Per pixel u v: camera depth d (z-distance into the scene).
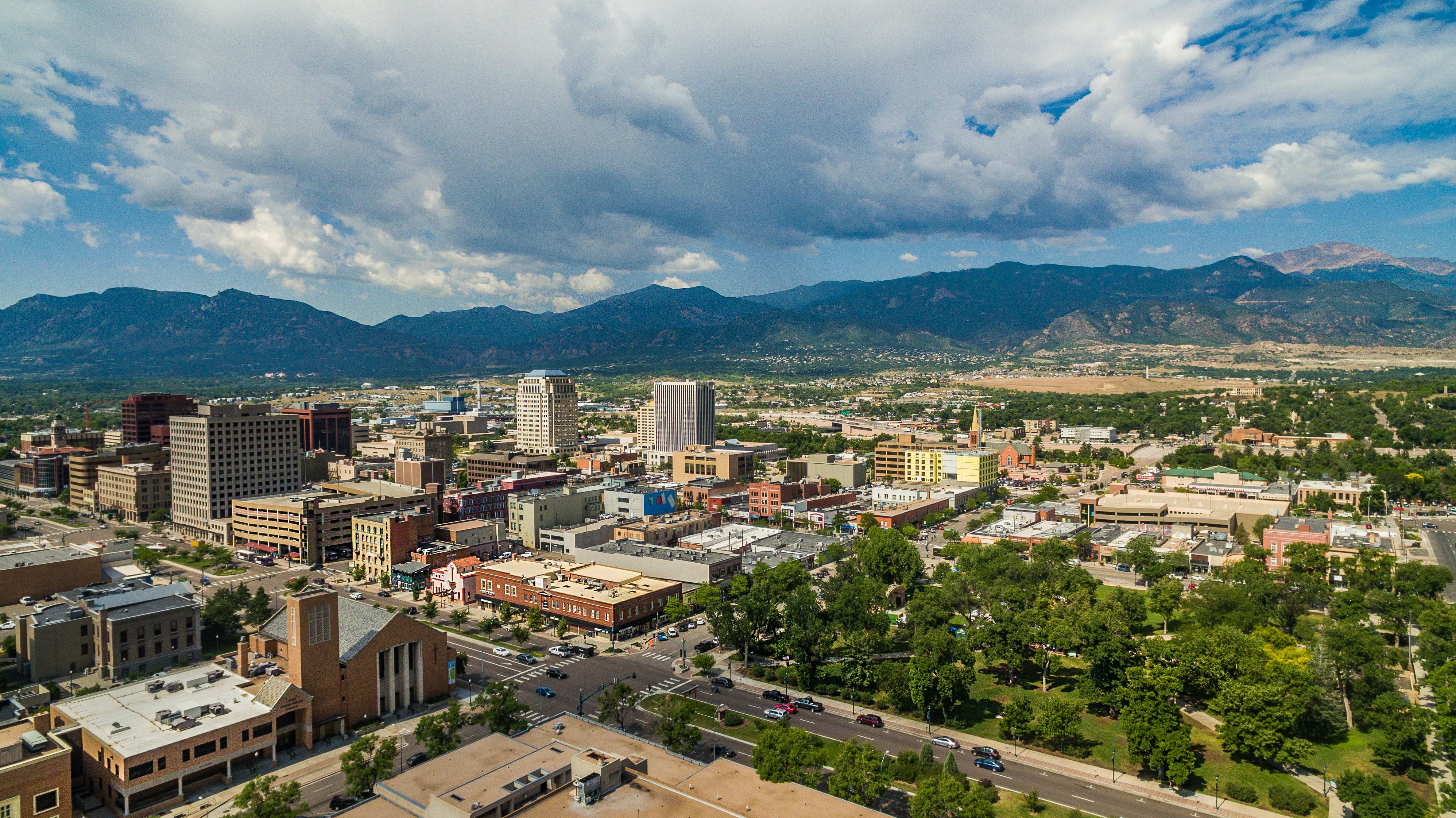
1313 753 152.38
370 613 170.62
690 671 191.38
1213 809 132.12
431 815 101.50
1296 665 169.62
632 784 110.06
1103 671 169.75
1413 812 121.81
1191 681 171.62
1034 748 153.38
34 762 118.56
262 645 171.88
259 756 143.62
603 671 192.00
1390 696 155.38
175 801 129.62
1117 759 149.25
